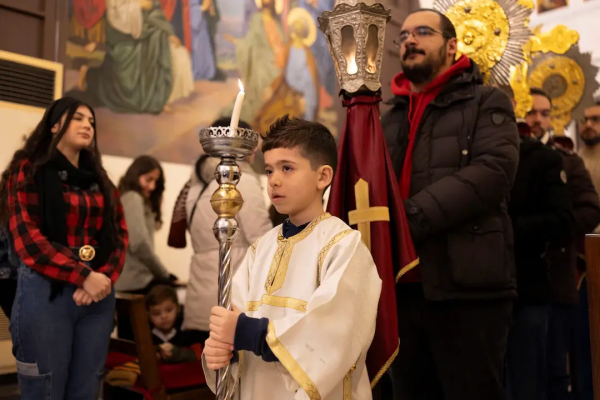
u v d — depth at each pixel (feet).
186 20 15.23
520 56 11.01
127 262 12.91
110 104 13.57
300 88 17.83
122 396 9.62
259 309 4.40
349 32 5.91
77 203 7.64
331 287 4.03
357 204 5.69
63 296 7.19
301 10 17.98
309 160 4.55
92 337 7.50
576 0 11.05
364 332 4.16
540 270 8.98
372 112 5.94
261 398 4.21
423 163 6.81
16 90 11.62
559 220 8.87
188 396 8.96
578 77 11.12
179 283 13.74
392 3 16.61
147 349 8.69
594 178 11.04
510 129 6.51
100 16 13.58
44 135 7.76
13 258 7.32
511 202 9.15
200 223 10.55
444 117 6.89
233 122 3.95
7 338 10.57
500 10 10.99
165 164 14.34
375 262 5.49
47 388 6.98
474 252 6.26
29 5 12.51
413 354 6.63
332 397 4.22
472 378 6.18
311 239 4.50
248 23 16.58
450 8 11.23
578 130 11.22
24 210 7.21
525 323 9.01
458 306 6.31
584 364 10.46
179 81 14.96
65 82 12.90
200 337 11.27
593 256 4.07
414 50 7.27
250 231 9.27
